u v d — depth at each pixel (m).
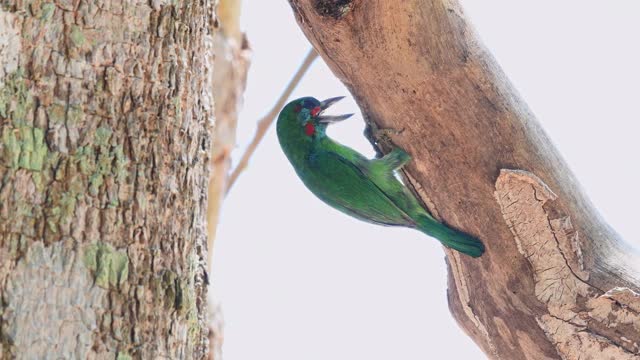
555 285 6.40
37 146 4.16
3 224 4.04
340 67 6.43
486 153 6.34
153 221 4.43
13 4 4.22
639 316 6.26
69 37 4.30
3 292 3.99
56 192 4.16
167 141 4.56
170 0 4.67
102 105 4.34
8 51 4.18
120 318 4.23
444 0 6.12
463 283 6.91
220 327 8.34
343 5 5.97
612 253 6.48
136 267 4.32
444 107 6.27
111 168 4.32
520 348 6.71
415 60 6.14
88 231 4.20
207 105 5.00
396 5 5.96
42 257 4.07
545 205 6.35
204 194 4.93
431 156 6.48
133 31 4.49
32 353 3.98
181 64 4.68
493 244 6.52
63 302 4.08
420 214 6.82
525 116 6.38
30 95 4.19
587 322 6.38
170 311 4.45
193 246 4.68
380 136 6.61
